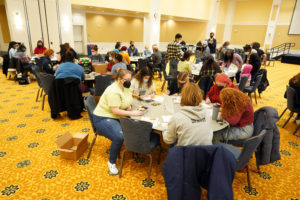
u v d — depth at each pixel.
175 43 5.70
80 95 3.75
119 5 9.97
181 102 1.74
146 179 2.31
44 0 8.52
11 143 2.92
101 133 2.39
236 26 17.08
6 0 7.83
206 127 1.69
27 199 1.98
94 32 13.41
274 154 2.20
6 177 2.26
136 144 2.05
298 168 2.59
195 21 16.33
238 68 5.51
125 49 6.03
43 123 3.58
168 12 11.99
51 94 3.52
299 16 13.94
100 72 4.87
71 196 2.04
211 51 8.99
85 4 9.16
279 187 2.25
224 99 2.10
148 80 3.04
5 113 3.93
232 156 1.49
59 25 9.05
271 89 6.45
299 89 3.25
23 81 5.97
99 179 2.29
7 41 12.30
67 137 2.67
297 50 14.49
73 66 3.59
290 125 3.78
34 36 8.65
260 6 15.53
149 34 11.52
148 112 2.40
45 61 4.58
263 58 7.12
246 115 2.20
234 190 2.19
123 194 2.09
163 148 2.93
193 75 4.96
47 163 2.52
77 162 2.56
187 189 1.53
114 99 2.25
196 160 1.51
